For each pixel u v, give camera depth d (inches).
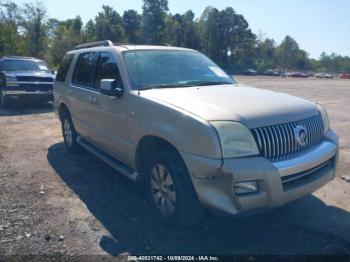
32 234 146.8
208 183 127.7
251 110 136.3
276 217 162.9
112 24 3472.0
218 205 125.4
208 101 145.2
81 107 223.6
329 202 179.5
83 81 226.5
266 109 139.2
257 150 128.2
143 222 157.9
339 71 4827.8
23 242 140.9
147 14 3548.2
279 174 127.6
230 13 3786.9
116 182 205.5
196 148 129.4
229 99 148.9
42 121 400.5
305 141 143.4
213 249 137.9
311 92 962.7
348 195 188.4
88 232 148.9
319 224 156.9
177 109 140.3
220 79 196.1
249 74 3400.6
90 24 3538.4
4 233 147.3
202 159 127.3
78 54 245.6
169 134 139.7
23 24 2185.0
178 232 149.5
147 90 167.3
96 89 205.9
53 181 207.2
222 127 126.0
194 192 140.0
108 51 201.2
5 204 175.2
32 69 534.6
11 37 1684.3
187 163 132.6
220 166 123.0
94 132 210.1
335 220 160.7
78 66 240.7
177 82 181.2
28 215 163.5
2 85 496.1
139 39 3595.0
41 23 2284.7
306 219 161.3
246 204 124.1
